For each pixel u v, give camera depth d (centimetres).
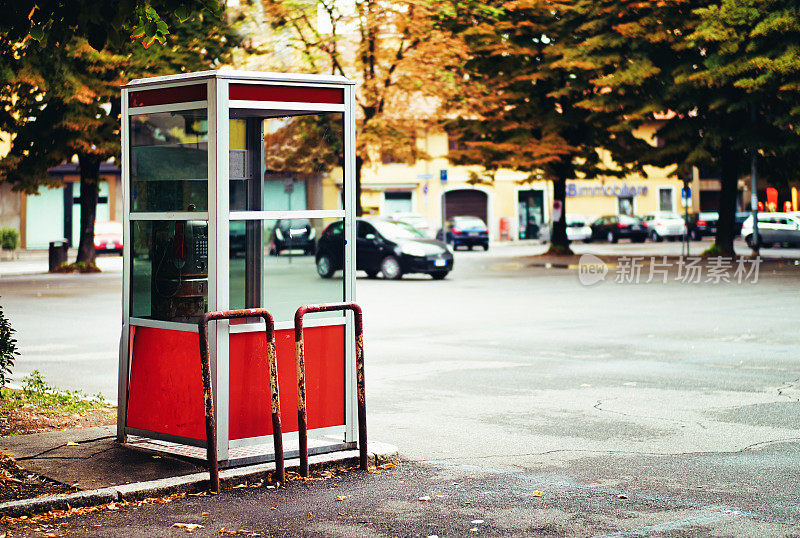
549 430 840
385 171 6062
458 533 550
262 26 2898
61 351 1366
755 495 629
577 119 3850
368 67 3234
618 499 621
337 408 735
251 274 731
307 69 3042
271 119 739
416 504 612
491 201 6266
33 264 4075
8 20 743
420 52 3206
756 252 3694
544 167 3978
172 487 633
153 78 716
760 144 3431
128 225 748
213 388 676
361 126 3312
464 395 1012
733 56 3228
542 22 3738
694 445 778
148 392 728
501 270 3322
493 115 3866
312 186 736
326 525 567
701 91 3459
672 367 1192
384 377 1131
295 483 665
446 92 3312
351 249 745
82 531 556
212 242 680
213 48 2778
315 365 724
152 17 773
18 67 2503
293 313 722
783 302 2042
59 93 2666
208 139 683
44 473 662
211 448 638
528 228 6425
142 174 737
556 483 664
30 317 1847
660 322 1700
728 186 3725
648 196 6712
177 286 714
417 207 6119
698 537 541
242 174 743
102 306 2081
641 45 3478
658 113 3628
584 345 1408
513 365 1219
